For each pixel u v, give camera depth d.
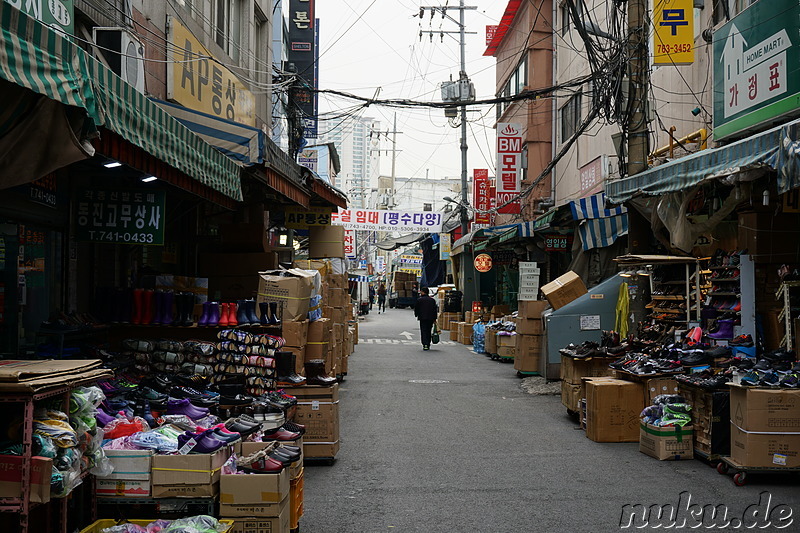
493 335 17.66
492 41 30.70
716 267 9.89
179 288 8.81
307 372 7.34
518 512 5.56
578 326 12.59
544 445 8.02
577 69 20.39
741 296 9.08
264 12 17.11
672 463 7.14
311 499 5.95
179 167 5.86
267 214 12.98
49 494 3.57
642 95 11.12
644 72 11.14
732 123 10.31
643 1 11.15
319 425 7.14
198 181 6.86
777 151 6.81
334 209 16.08
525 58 24.80
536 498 5.94
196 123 8.42
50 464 3.58
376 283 74.31
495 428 9.00
